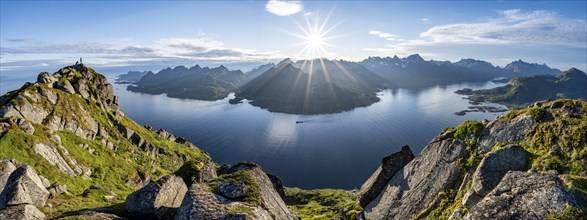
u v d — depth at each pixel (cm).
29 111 8169
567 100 2855
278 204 2841
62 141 8319
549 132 2662
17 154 6050
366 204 4197
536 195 2039
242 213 1995
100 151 9500
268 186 3120
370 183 4422
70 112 9919
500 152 2680
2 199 2619
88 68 13962
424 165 3634
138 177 9275
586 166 2208
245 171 2925
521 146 2755
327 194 8456
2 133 6450
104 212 2600
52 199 3678
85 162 8056
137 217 2552
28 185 2922
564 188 1995
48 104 9150
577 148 2378
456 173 3148
